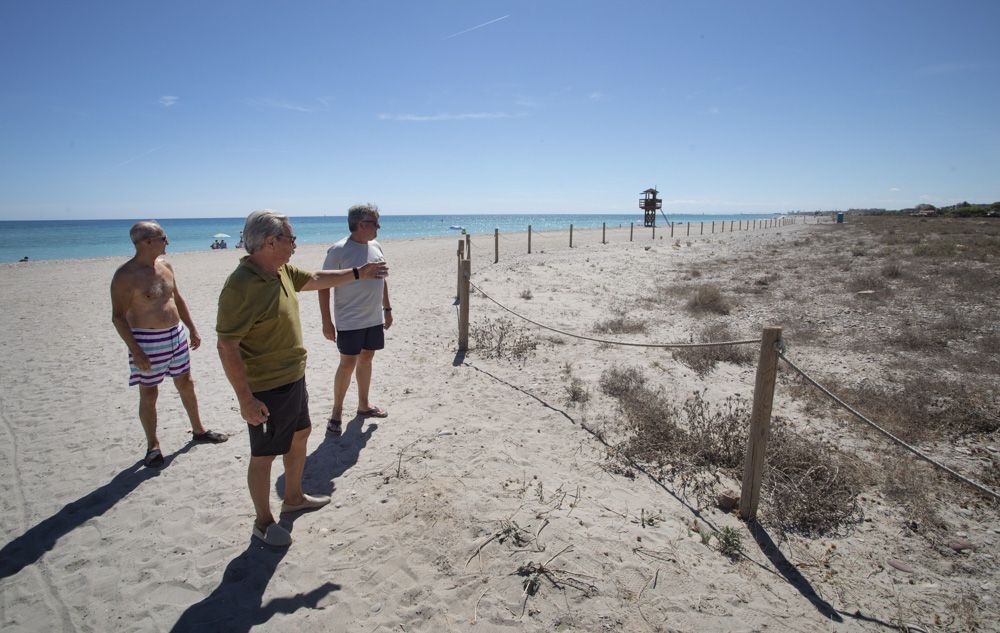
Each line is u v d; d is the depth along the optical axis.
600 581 2.82
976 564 3.06
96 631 2.48
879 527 3.41
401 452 4.25
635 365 6.58
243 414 2.69
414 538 3.15
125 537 3.18
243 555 3.01
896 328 8.21
